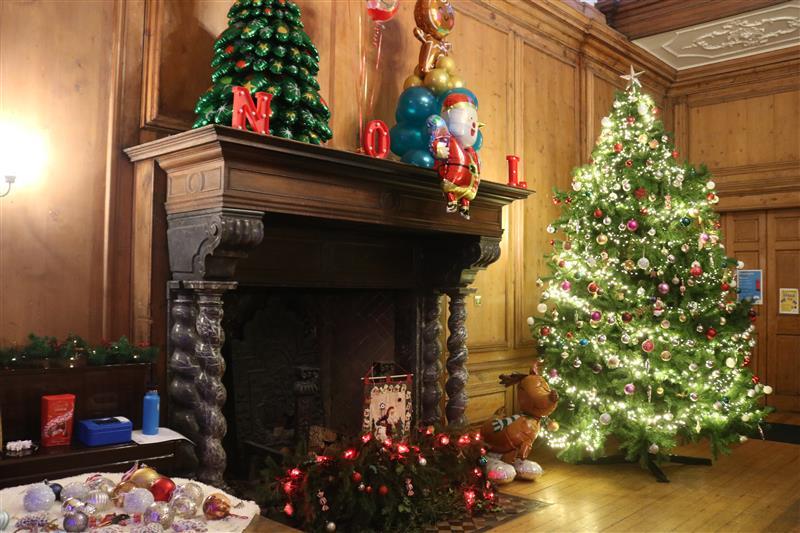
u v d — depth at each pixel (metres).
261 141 2.94
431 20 4.18
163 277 3.24
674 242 4.73
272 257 3.74
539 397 4.24
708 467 4.75
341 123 4.25
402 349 4.67
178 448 2.91
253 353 4.04
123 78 3.29
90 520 2.04
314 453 3.25
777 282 7.55
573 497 3.98
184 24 3.47
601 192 4.92
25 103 2.99
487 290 5.44
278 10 3.40
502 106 5.61
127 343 3.00
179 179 3.14
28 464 2.47
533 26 5.96
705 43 7.19
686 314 4.61
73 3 3.15
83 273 3.15
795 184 7.28
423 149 3.99
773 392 7.52
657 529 3.44
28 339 2.89
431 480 3.38
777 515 3.68
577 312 4.70
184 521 2.09
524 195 4.53
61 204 3.09
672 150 5.03
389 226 3.79
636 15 7.03
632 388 4.25
